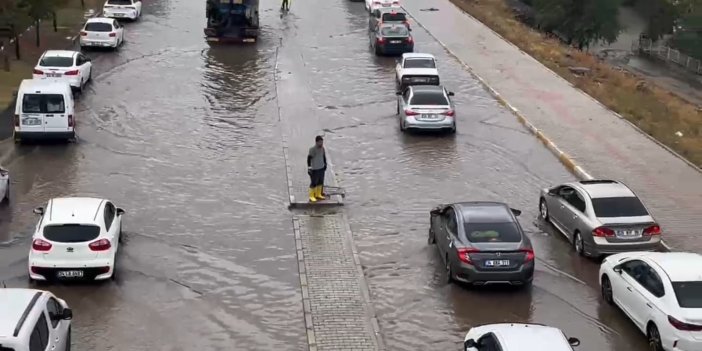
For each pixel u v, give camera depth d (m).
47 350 16.98
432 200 31.92
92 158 35.38
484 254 23.88
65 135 36.50
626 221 26.12
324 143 38.38
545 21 86.56
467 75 51.84
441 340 21.91
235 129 40.00
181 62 53.03
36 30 56.94
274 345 21.44
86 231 23.78
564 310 23.55
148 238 27.64
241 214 29.98
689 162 35.97
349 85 48.97
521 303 23.94
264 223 29.28
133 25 64.31
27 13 52.16
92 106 42.91
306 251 27.02
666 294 20.56
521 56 57.78
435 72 47.44
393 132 40.44
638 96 52.09
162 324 22.20
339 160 36.22
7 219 28.72
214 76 49.84
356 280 25.16
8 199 30.44
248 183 33.06
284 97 45.88
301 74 51.19
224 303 23.58
